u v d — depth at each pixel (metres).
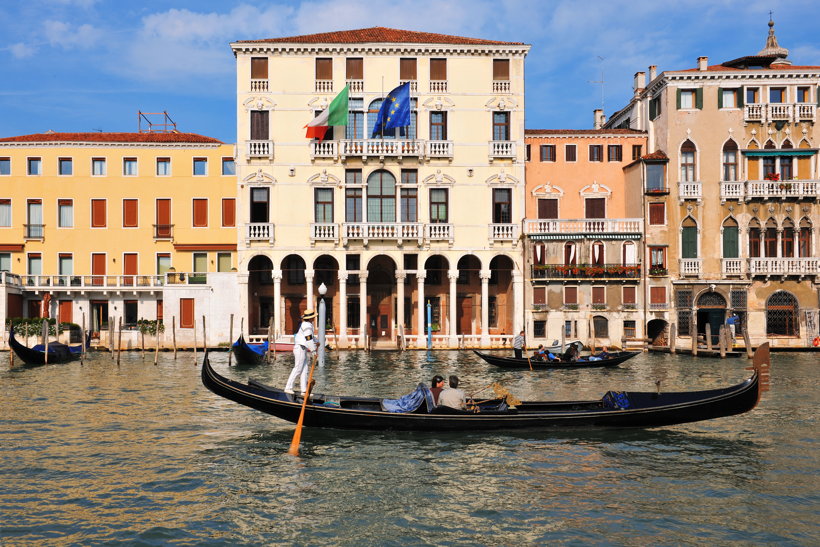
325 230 40.28
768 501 11.33
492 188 41.16
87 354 37.34
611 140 42.75
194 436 15.67
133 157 42.22
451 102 40.97
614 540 9.83
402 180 40.84
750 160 40.94
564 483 12.23
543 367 29.56
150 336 40.06
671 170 40.84
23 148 41.94
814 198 40.62
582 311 40.56
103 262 42.09
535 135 42.50
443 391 15.89
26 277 41.34
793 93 40.78
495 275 43.28
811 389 22.98
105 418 17.80
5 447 14.66
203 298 40.22
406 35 42.53
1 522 10.36
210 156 42.25
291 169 40.38
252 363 32.47
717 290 40.62
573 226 40.81
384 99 39.88
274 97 40.44
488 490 11.88
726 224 40.81
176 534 9.98
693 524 10.38
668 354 37.53
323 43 40.28
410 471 12.93
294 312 42.78
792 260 40.31
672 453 14.20
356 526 10.30
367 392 22.25
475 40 42.09
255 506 11.10
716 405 15.22
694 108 40.88
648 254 40.75
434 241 40.78
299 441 14.41
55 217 41.94
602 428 15.66
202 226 42.19
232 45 40.06
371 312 43.38
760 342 40.38
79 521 10.42
